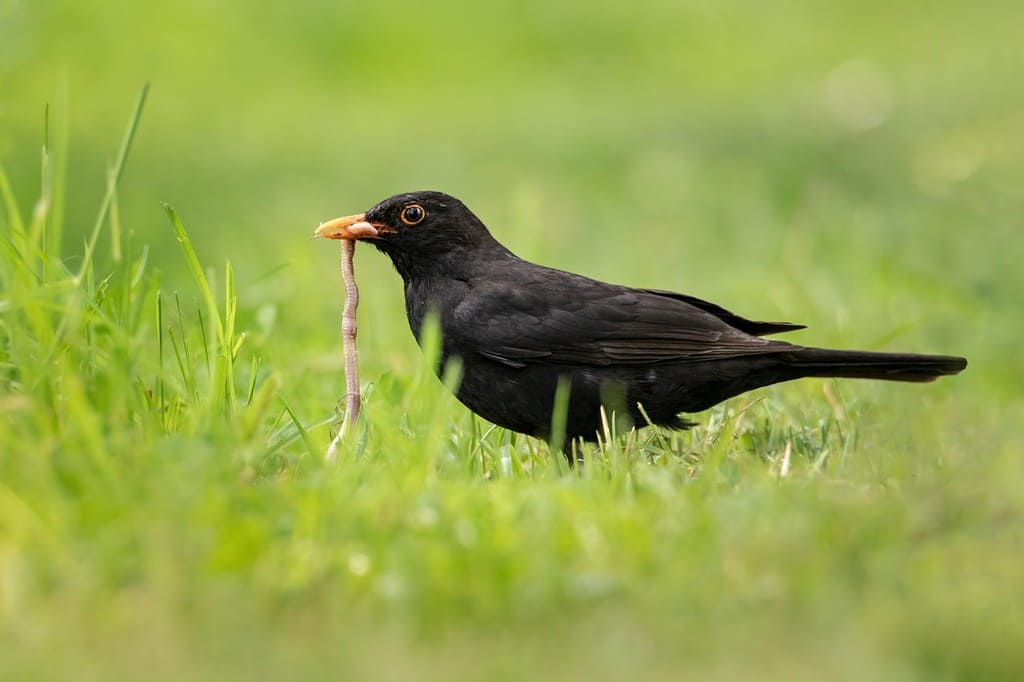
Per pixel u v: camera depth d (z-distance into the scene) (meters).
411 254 10.98
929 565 6.98
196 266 9.30
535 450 10.55
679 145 27.14
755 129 28.03
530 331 10.38
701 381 10.36
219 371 9.03
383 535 7.20
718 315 11.07
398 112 33.66
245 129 31.14
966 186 21.91
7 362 8.98
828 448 9.58
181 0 36.69
